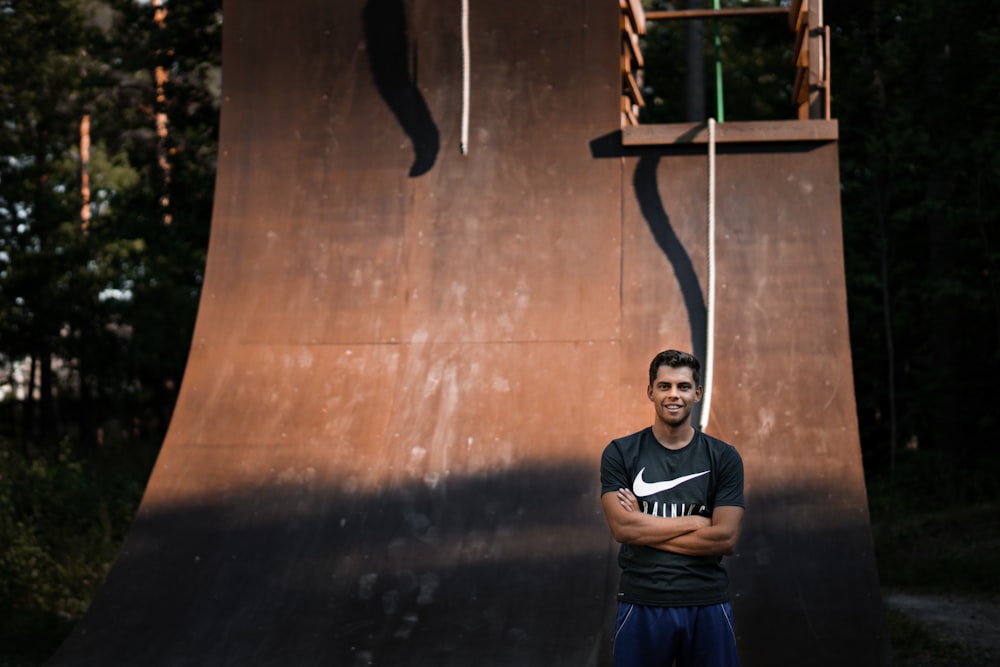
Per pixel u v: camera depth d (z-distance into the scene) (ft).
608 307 23.03
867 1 64.59
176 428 22.75
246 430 22.53
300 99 25.59
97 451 84.33
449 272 23.84
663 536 13.41
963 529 50.65
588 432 21.59
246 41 26.03
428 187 24.58
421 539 20.52
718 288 22.88
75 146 98.63
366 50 25.64
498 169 24.50
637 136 24.03
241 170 25.32
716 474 13.73
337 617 19.40
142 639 19.38
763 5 78.64
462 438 21.85
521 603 19.21
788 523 19.88
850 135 69.77
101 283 93.91
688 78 57.26
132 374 102.63
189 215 57.21
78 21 84.69
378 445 21.98
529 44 25.11
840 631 18.29
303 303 23.98
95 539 38.96
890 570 42.88
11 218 91.09
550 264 23.61
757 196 23.58
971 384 70.28
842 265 22.74
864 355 74.33
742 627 18.51
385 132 25.13
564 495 20.79
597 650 18.20
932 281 63.62
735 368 22.00
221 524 21.27
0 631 27.78
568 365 22.54
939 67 62.44
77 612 31.22
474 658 18.33
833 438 20.97
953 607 34.83
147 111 72.28
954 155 60.90
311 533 20.90
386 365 23.09
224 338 23.84
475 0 25.50
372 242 24.35
